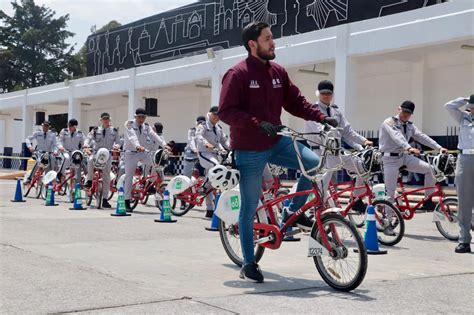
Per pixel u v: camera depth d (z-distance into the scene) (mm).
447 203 8312
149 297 4449
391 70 16641
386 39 13477
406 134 8664
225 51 17875
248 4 19062
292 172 16344
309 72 16938
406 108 8531
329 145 5043
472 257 6910
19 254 6121
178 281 5098
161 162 11383
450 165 8312
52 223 8930
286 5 17688
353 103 14422
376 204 7812
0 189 16875
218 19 20375
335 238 4984
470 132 7164
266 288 4941
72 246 6809
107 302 4270
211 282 5117
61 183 13125
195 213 11281
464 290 5074
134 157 11188
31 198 13859
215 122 10633
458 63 15016
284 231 5352
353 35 14203
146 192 11695
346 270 4961
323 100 7883
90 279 5027
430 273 5824
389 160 8648
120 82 22391
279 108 5285
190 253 6594
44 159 13758
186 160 12992
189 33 21703
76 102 25078
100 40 26562
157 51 23219
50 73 49438
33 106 28469
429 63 15648
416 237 8555
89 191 11859
